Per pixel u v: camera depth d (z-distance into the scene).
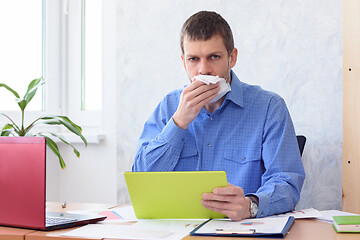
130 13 2.53
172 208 1.21
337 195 2.18
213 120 1.60
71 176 2.71
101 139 2.64
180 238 1.00
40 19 2.78
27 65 2.71
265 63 2.29
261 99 1.60
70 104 2.83
